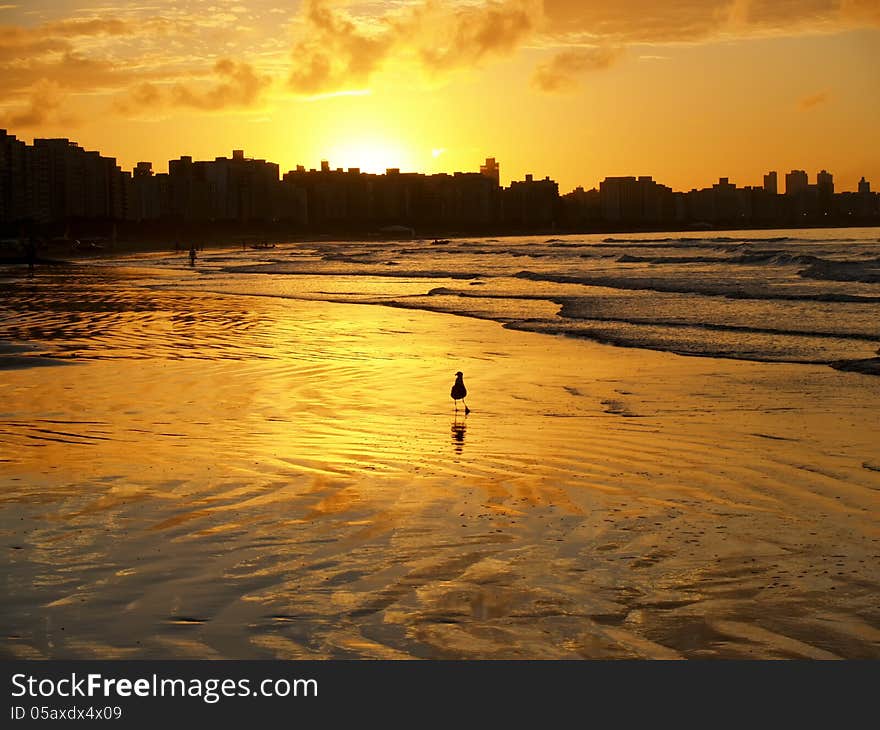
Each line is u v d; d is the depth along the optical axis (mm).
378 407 16625
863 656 6621
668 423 15086
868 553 8648
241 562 8367
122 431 14352
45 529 9312
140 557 8477
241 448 13156
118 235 190750
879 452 12773
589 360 22969
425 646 6789
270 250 145250
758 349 24703
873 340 26297
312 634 6938
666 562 8422
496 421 15344
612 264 81562
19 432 14266
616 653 6711
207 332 29438
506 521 9672
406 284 57938
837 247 101625
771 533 9266
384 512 9992
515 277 63938
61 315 35594
